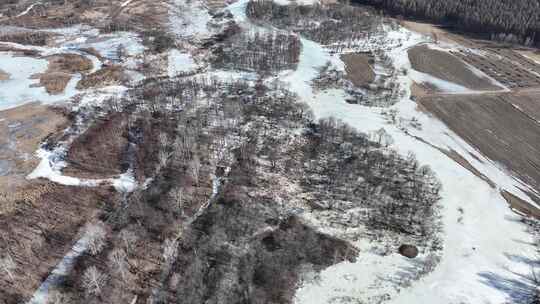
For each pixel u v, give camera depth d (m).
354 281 61.97
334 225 70.75
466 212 75.31
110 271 60.28
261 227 69.06
